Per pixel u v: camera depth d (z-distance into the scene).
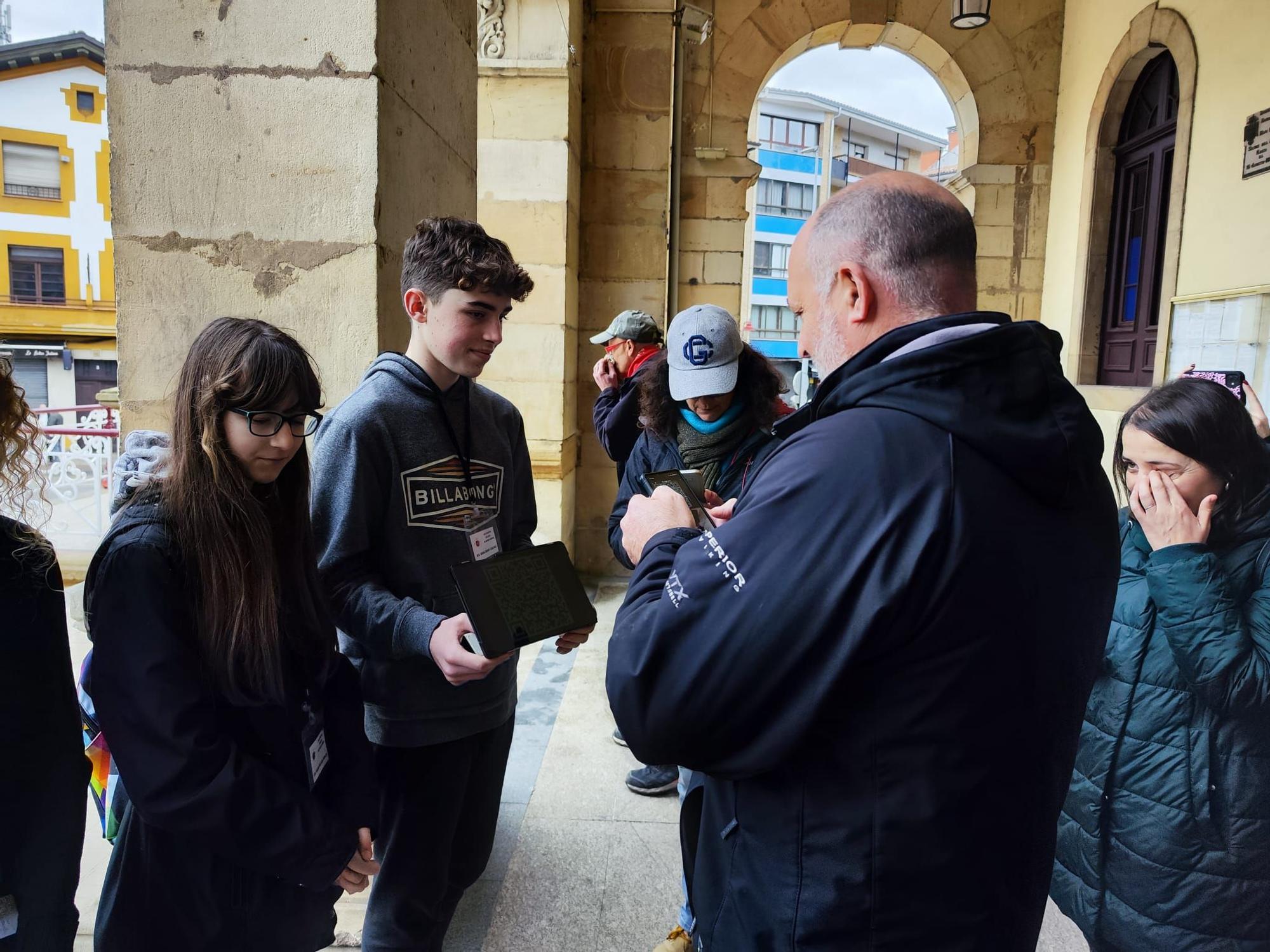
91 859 2.09
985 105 6.26
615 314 5.33
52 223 16.06
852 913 0.71
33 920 0.90
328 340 1.78
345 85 1.71
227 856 0.99
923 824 0.69
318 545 1.31
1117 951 1.25
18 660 0.88
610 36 5.10
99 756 1.41
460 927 1.88
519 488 1.69
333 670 1.24
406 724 1.39
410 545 1.38
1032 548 0.69
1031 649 0.70
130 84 1.72
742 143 5.87
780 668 0.69
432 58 2.11
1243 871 1.13
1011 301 6.50
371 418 1.33
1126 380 5.65
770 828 0.77
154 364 1.78
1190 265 4.64
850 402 0.75
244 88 1.72
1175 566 1.12
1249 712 1.11
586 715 3.09
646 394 2.00
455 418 1.46
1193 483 1.15
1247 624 1.11
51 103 15.74
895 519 0.67
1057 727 0.74
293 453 1.05
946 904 0.70
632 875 2.10
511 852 2.20
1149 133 5.32
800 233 0.89
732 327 1.78
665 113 5.15
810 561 0.68
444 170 2.24
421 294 1.36
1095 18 5.65
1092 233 5.78
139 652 0.95
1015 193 6.36
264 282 1.77
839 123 32.78
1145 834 1.19
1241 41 4.19
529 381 4.63
